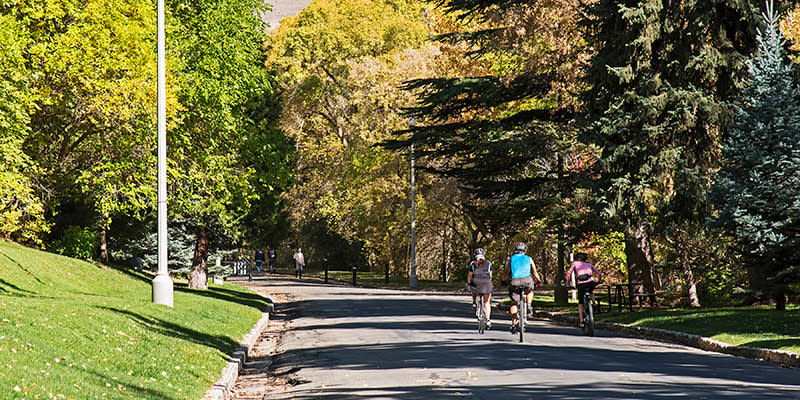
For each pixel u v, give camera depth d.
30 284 54.78
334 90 167.75
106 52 62.53
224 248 99.88
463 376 27.53
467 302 83.75
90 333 30.20
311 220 175.25
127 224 92.62
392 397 23.67
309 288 110.81
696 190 56.19
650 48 57.41
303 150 165.50
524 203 70.19
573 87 68.56
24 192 56.62
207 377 27.22
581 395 22.70
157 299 49.44
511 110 87.50
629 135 58.91
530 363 30.94
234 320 50.03
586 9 61.22
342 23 167.62
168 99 64.62
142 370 25.66
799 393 23.08
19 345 24.56
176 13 75.56
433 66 123.88
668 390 23.53
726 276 65.12
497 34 69.56
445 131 74.94
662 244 68.56
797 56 58.19
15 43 53.34
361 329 50.06
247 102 83.88
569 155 75.56
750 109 48.34
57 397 19.09
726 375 27.66
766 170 47.44
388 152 129.12
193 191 80.00
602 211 57.62
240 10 79.00
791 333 38.12
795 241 46.44
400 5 174.00
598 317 56.69
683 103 56.41
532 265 42.81
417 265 151.12
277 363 35.59
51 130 68.56
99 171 71.12
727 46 58.09
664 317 49.44
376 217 138.12
